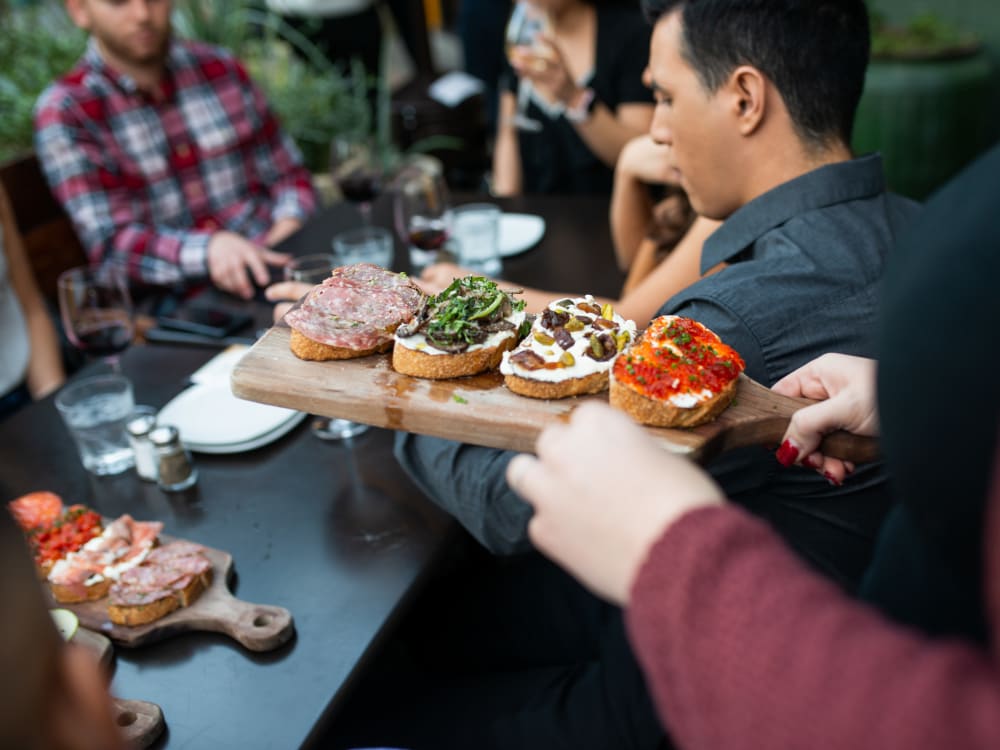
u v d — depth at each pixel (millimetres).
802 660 443
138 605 1092
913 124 3775
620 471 552
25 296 2232
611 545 547
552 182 2936
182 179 2764
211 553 1215
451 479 1141
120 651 1104
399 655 1713
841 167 1125
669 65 1169
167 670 1067
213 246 2355
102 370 1758
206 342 1826
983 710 385
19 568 438
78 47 3402
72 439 1551
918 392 483
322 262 1631
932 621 560
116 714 982
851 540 1041
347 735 1312
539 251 2191
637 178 1970
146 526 1249
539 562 1562
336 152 2270
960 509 478
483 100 4250
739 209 1187
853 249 1072
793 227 1112
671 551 499
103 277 1652
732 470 997
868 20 1112
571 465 569
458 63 5410
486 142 4387
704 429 880
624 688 1222
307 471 1413
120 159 2637
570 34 2668
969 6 4160
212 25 3688
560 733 1238
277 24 4004
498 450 1120
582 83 2676
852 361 898
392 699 1360
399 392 979
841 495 1018
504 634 1516
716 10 1092
